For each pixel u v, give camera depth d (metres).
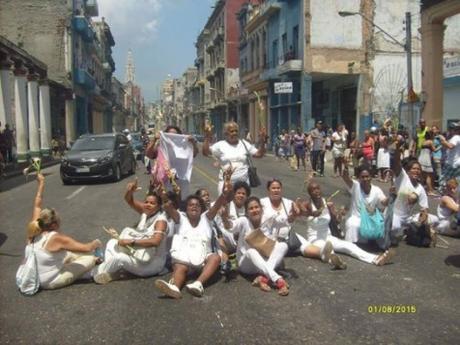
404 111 27.92
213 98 68.06
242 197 6.76
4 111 23.50
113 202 12.61
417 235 7.71
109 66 67.94
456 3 17.81
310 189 7.22
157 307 5.26
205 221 6.15
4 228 9.46
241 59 50.38
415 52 33.09
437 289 5.76
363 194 7.46
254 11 46.25
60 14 40.91
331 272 6.42
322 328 4.70
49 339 4.54
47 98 30.31
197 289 5.51
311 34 32.38
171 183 6.78
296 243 7.09
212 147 7.22
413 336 4.52
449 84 25.03
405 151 17.28
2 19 40.62
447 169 12.42
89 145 18.36
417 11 32.94
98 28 62.31
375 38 32.81
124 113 100.56
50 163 27.19
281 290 5.59
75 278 5.98
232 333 4.61
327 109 36.28
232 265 6.41
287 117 37.06
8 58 22.92
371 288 5.80
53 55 40.81
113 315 5.06
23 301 5.48
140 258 6.09
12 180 18.91
